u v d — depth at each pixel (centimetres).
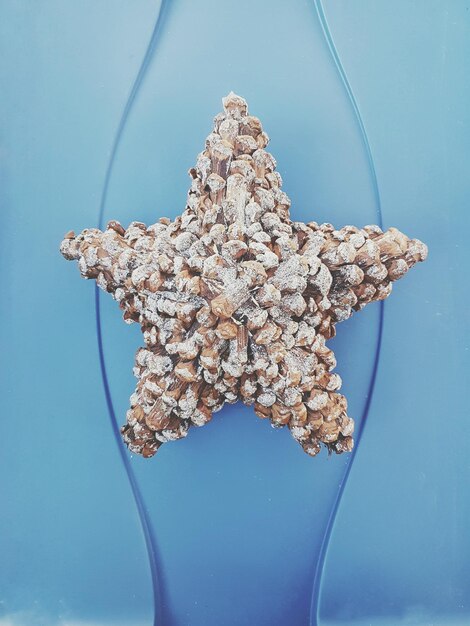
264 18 54
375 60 54
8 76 54
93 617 54
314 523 54
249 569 54
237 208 42
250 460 54
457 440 54
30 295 54
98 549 54
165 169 54
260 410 44
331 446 43
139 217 54
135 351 54
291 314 41
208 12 54
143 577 54
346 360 54
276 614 54
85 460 54
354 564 54
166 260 40
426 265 54
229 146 43
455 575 54
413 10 54
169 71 54
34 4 54
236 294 38
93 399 54
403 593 54
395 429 54
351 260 41
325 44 54
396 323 54
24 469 54
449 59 54
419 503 54
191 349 40
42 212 54
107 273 44
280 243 41
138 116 54
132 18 54
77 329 54
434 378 54
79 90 54
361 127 54
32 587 54
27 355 54
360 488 54
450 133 54
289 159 54
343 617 53
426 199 54
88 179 54
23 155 54
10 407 54
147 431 43
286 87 54
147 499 54
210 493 54
